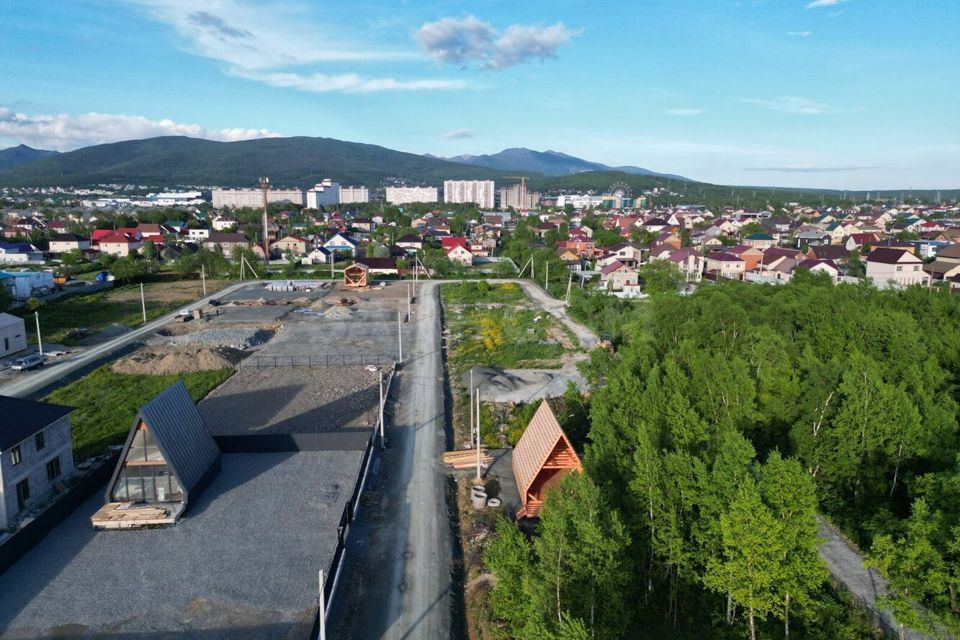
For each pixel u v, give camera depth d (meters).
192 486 30.41
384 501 31.81
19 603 23.19
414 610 23.59
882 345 46.59
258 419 43.50
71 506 30.00
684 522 23.28
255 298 92.38
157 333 69.81
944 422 30.47
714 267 114.88
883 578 25.45
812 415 32.91
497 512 30.75
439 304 89.00
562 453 30.45
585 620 19.30
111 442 39.16
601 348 47.16
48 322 74.31
